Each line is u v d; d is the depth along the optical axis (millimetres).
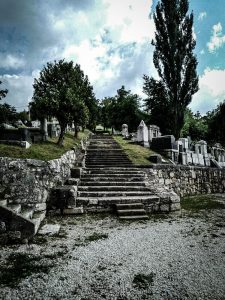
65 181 9711
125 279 3693
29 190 7180
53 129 15656
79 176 10789
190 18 28125
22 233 5227
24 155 8227
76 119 13312
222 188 16812
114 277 3752
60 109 12578
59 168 9023
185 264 4211
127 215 7520
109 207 8023
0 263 4199
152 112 35500
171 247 5000
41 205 7254
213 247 4992
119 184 10055
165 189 9727
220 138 33906
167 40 28406
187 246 5059
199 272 3920
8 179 6926
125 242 5281
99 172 11508
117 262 4285
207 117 44062
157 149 17984
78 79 23656
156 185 10250
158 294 3301
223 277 3758
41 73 23000
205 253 4684
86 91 24297
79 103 12898
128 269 4023
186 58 27969
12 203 6812
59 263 4215
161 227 6477
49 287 3455
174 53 27938
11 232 5199
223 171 17391
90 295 3275
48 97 12633
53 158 8906
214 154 23172
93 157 14977
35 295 3266
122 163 13555
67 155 11055
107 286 3494
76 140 18953
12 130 9773
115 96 46781
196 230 6203
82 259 4387
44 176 7719
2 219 5219
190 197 12609
